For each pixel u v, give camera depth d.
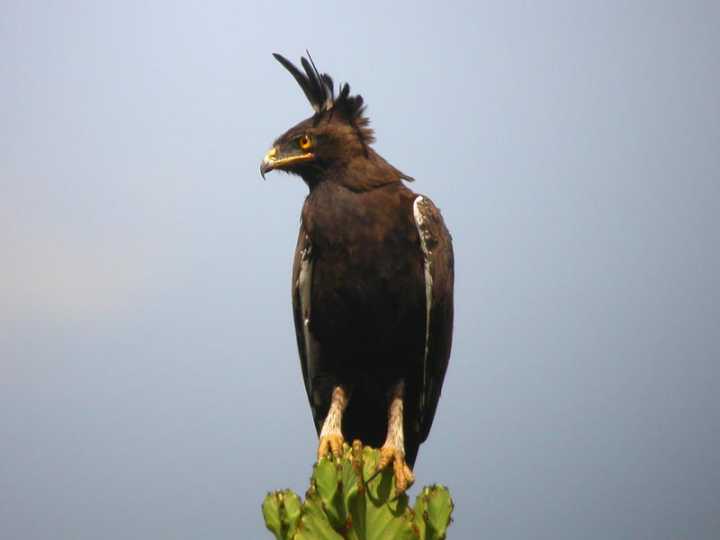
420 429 12.28
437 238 11.73
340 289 11.59
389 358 11.88
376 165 12.12
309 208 11.93
